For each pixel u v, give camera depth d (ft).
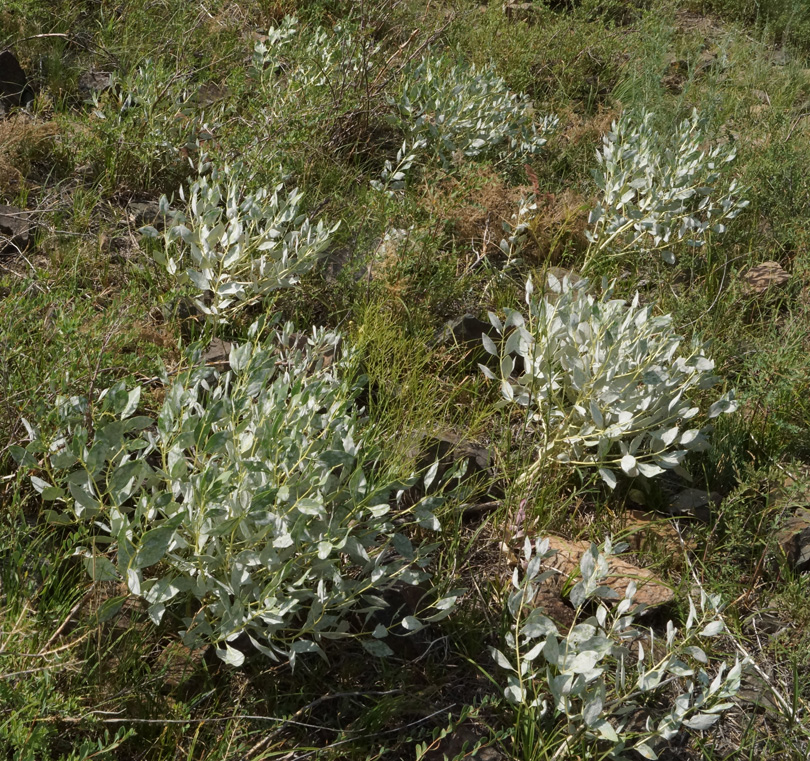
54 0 16.92
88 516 7.70
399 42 20.31
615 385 10.41
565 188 17.25
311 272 12.95
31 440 8.02
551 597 9.20
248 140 14.39
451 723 7.49
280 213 11.96
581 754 7.64
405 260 12.69
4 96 14.20
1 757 5.82
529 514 10.08
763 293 14.66
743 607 9.80
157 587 7.36
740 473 11.37
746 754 8.38
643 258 15.26
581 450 10.53
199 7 18.56
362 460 8.18
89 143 13.62
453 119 16.26
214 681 7.68
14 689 6.21
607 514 10.61
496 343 12.60
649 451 10.91
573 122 19.57
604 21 25.62
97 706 6.64
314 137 15.71
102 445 7.38
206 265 11.32
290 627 7.90
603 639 7.75
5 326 8.69
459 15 22.00
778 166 16.98
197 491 7.28
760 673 8.82
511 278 14.12
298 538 7.63
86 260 11.93
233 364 8.93
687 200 16.28
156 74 14.71
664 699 8.73
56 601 7.37
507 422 11.23
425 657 8.54
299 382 8.16
